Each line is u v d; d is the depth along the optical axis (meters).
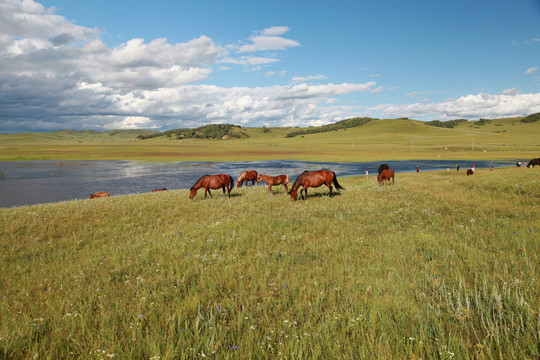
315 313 4.02
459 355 2.90
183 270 6.44
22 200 33.47
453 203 12.71
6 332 3.86
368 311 3.89
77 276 6.62
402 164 71.88
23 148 156.38
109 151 126.06
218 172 58.94
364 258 6.50
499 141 170.50
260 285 5.20
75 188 41.59
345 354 3.04
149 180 49.19
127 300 5.01
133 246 8.98
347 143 190.12
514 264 5.21
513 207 11.02
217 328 3.79
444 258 5.87
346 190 19.34
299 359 3.00
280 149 141.25
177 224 12.19
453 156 89.38
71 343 3.71
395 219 10.41
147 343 3.50
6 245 10.19
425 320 3.60
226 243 8.44
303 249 7.51
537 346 3.00
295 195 15.61
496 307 3.74
